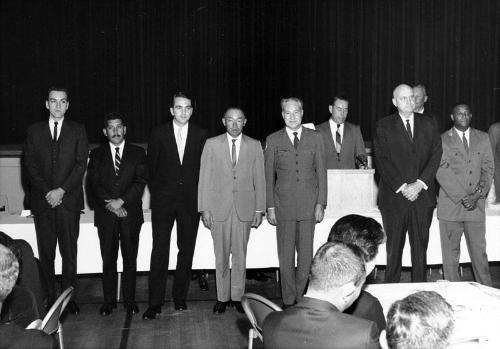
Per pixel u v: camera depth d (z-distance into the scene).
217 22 10.71
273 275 5.95
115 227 4.77
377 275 5.81
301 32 10.83
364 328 2.02
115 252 4.83
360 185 5.27
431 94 10.91
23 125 10.38
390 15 10.88
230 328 4.48
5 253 2.20
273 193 4.86
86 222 5.20
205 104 10.77
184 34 10.68
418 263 4.63
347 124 6.32
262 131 10.86
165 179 4.77
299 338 2.05
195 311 4.89
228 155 4.78
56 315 2.95
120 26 10.52
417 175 4.59
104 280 4.83
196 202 4.82
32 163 4.78
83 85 10.48
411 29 10.88
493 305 2.80
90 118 10.53
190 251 4.86
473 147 4.99
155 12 10.59
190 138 4.80
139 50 10.59
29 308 2.82
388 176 4.59
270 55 10.82
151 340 4.25
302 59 10.85
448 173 5.01
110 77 10.55
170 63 10.69
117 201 4.73
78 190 4.83
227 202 4.78
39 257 4.81
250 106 10.83
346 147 6.20
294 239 4.80
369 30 10.88
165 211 4.75
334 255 2.09
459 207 5.00
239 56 10.77
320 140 4.84
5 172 7.82
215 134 10.78
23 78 10.34
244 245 4.83
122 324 4.59
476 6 10.80
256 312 2.82
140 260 5.28
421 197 4.59
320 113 10.92
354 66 10.91
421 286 3.25
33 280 3.27
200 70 10.73
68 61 10.41
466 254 5.55
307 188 4.79
